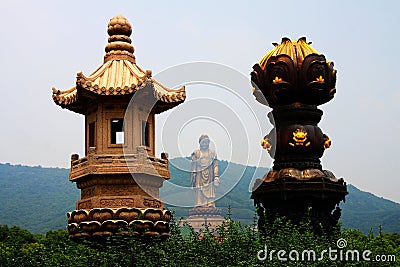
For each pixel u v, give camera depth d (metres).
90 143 13.27
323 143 18.84
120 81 12.84
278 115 18.73
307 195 18.00
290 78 18.36
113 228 12.33
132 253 12.19
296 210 18.17
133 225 12.26
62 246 14.15
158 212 12.64
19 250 13.66
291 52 18.67
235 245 13.52
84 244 12.62
